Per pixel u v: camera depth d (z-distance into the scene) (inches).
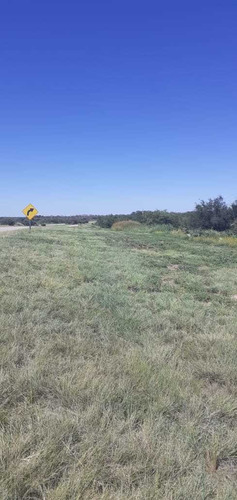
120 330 239.0
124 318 264.4
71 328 231.8
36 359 171.8
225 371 179.9
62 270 449.4
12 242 786.2
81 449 111.7
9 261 475.2
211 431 130.3
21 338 201.0
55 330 224.4
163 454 111.0
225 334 242.2
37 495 96.3
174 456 111.4
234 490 102.3
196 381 169.2
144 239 1204.5
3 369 160.4
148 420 128.3
